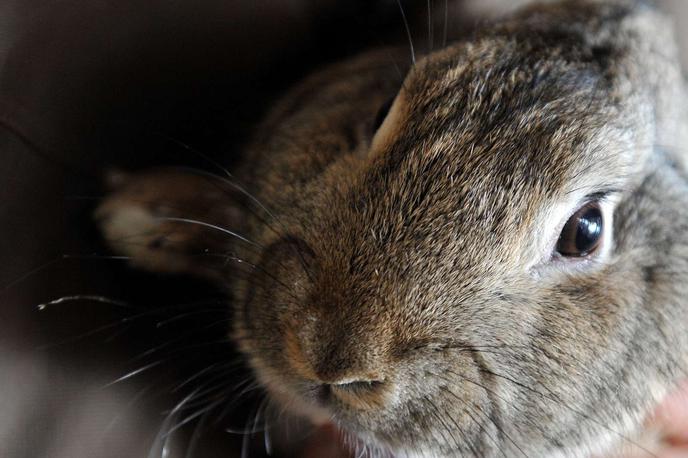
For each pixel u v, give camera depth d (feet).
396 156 1.18
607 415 1.26
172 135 1.33
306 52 1.44
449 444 1.19
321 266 1.17
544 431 1.22
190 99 1.34
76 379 1.21
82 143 1.25
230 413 1.31
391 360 1.14
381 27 1.49
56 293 1.22
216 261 1.34
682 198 1.30
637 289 1.25
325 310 1.15
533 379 1.20
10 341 1.18
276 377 1.20
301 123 1.35
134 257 1.31
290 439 1.35
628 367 1.25
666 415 1.31
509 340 1.18
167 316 1.30
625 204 1.25
